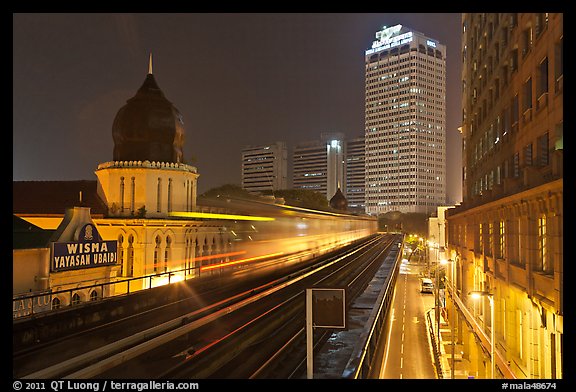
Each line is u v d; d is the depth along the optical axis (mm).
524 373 21797
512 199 23672
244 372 15266
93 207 31484
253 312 22594
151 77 33906
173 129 33125
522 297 23016
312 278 34125
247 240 32469
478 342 32812
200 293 24859
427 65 195250
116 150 32812
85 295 24062
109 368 12078
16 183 33250
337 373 14922
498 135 35031
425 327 52688
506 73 32969
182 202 33469
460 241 49031
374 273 44500
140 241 30156
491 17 38469
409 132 190625
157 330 15508
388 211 193500
